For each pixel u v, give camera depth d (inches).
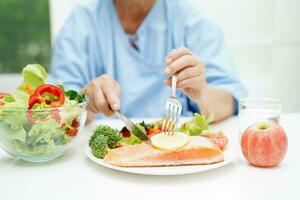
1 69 123.7
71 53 67.7
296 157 36.2
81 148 40.1
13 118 32.1
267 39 85.2
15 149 33.6
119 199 27.1
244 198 26.9
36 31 125.0
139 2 64.9
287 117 54.6
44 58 125.3
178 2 69.6
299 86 86.7
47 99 34.3
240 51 85.9
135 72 66.7
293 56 85.7
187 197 27.3
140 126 39.4
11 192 28.7
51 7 85.0
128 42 67.2
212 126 50.9
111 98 41.0
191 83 47.1
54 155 35.1
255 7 84.4
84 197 27.6
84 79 67.8
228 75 63.1
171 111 41.0
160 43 66.9
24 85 38.3
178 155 31.9
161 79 66.7
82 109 35.5
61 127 33.8
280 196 27.2
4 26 123.3
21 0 123.1
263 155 32.5
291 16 84.4
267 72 86.5
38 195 28.0
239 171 32.4
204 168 31.0
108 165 31.9
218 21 85.0
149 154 31.8
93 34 68.6
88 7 70.2
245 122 39.7
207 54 66.2
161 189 28.8
